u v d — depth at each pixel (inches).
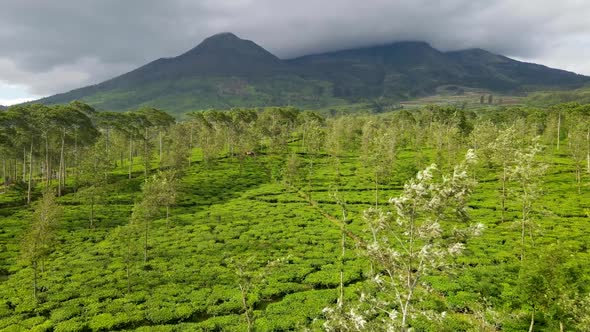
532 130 5255.9
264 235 2459.4
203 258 2087.8
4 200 3459.6
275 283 1748.3
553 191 3358.8
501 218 2650.1
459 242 727.1
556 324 1219.2
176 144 4640.8
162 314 1496.1
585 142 3523.6
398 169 3878.0
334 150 4330.7
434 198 705.6
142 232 2549.2
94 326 1416.1
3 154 3954.2
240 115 6215.6
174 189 2861.7
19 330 1391.5
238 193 3690.9
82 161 3521.2
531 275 1207.6
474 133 4163.4
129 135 4648.1
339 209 3036.4
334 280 1750.7
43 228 1770.4
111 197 3486.7
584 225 2444.6
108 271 1932.8
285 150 5570.9
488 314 1285.7
